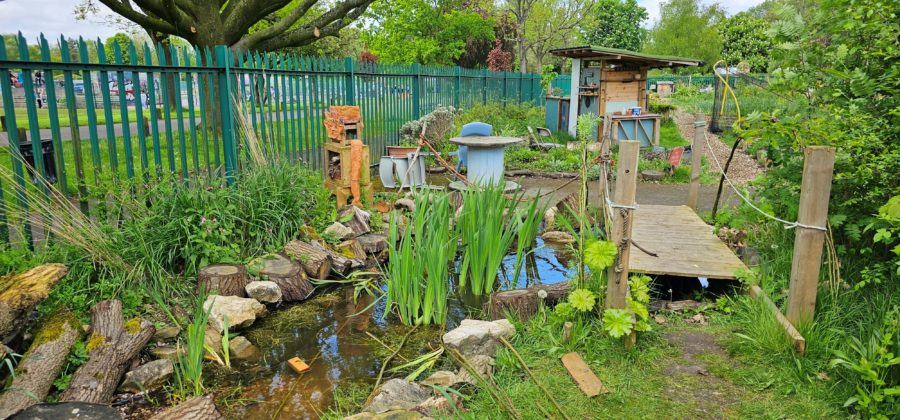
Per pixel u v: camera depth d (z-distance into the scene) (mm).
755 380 3359
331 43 26188
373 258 6305
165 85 5734
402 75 12641
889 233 3439
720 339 3902
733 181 10602
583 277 4438
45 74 4551
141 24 13312
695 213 7016
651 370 3527
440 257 4594
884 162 3947
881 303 3770
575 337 3838
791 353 3498
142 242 4707
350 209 6895
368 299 5207
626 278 3746
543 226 7547
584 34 41125
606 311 3629
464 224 5949
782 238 5141
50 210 4297
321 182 7199
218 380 3760
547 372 3559
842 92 4473
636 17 40812
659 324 4188
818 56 4625
